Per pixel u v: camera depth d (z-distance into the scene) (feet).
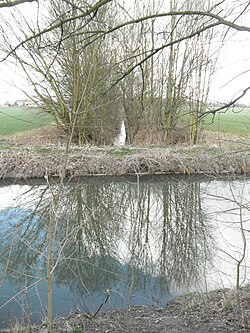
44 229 25.93
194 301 16.71
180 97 53.57
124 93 55.62
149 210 35.81
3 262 21.71
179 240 27.17
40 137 59.21
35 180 44.86
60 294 18.97
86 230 29.22
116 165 47.67
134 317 15.38
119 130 69.15
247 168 40.73
